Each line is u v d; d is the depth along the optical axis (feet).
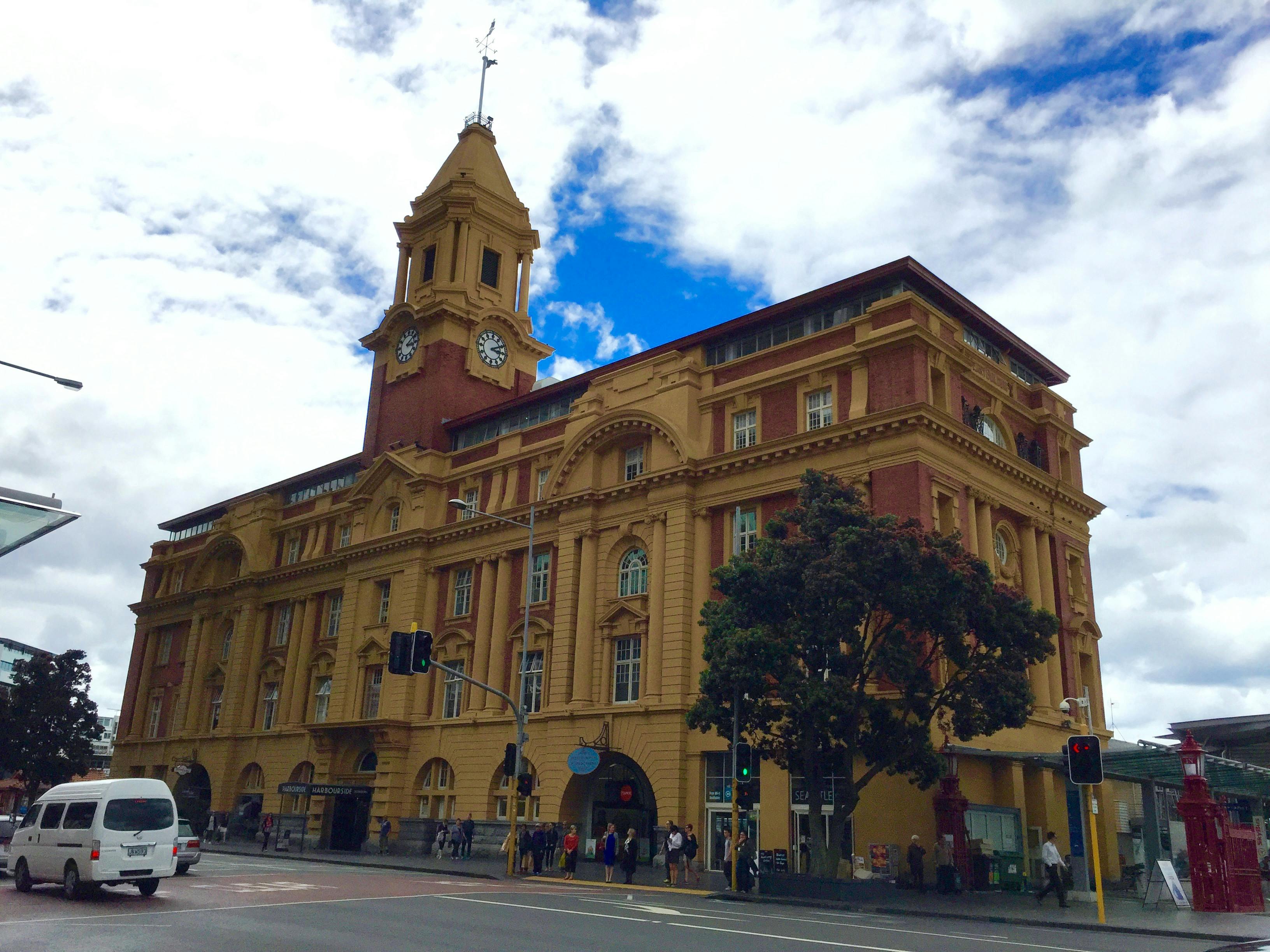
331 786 162.81
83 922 57.00
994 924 74.69
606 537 141.49
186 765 207.82
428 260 200.34
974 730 95.09
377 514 184.03
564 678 139.03
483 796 146.30
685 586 127.85
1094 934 66.28
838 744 96.89
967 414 124.57
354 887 85.05
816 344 128.26
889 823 104.01
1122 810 132.26
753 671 90.43
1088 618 140.26
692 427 135.44
